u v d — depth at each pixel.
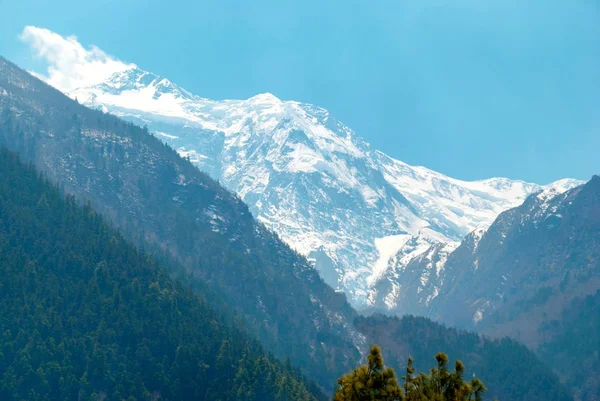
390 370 186.50
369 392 183.62
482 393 187.12
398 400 184.50
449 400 184.88
